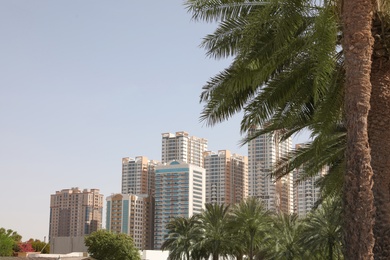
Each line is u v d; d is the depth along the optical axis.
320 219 60.88
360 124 11.96
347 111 12.25
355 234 11.58
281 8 14.91
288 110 18.66
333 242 60.03
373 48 16.11
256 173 139.00
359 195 11.66
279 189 121.19
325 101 17.25
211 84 17.80
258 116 17.84
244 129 18.09
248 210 75.88
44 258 80.00
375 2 14.67
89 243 109.00
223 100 17.83
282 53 16.34
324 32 13.84
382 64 16.09
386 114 15.91
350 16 12.52
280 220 75.12
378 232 15.28
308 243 61.88
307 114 19.47
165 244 85.50
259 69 16.47
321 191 26.23
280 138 20.97
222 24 17.95
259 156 140.00
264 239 75.38
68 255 105.94
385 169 15.59
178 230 84.44
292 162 23.00
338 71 17.08
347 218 11.77
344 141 22.14
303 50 16.31
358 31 12.37
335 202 31.41
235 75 16.59
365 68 12.22
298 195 125.81
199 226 80.25
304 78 17.50
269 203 130.25
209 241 78.75
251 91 18.36
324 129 17.39
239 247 79.56
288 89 17.55
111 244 107.81
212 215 80.81
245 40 15.30
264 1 17.41
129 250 109.00
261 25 15.38
